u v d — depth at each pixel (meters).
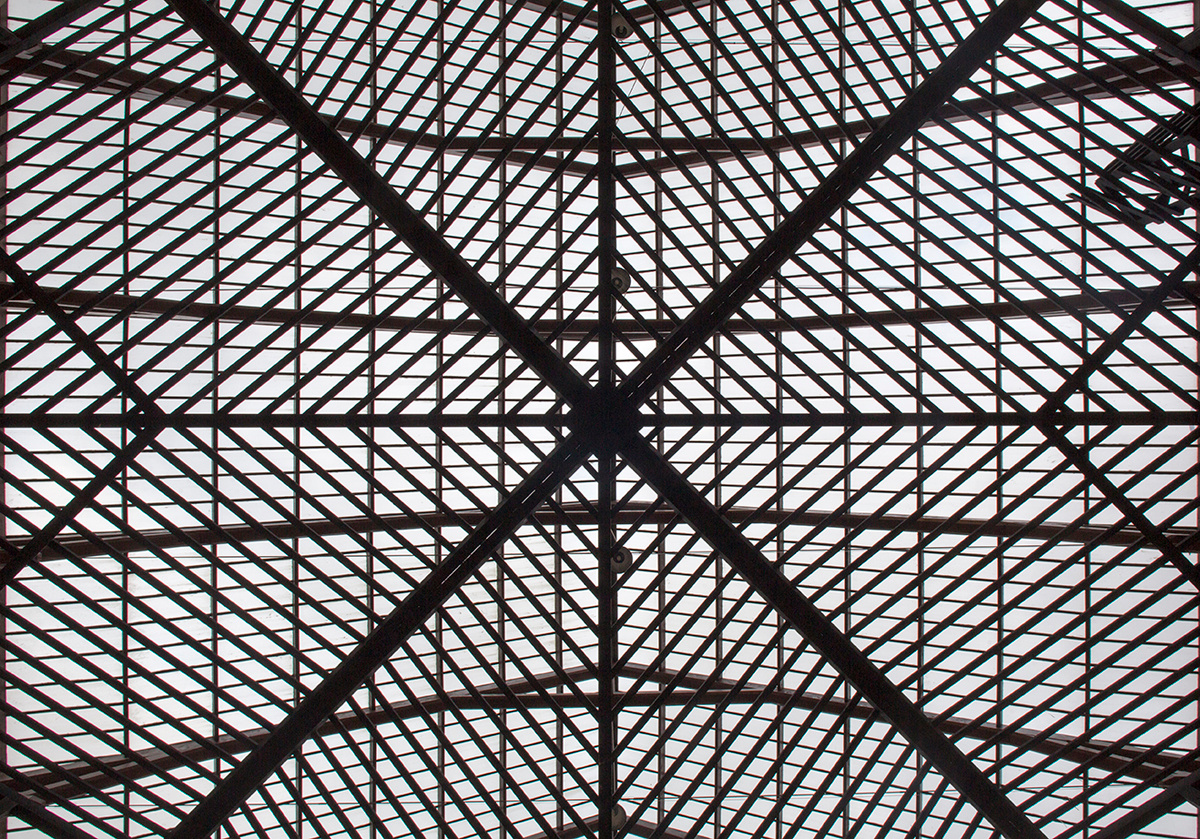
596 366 11.23
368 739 15.91
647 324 10.74
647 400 11.07
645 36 10.63
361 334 10.62
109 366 9.93
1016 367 10.88
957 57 9.78
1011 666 11.09
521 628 11.02
